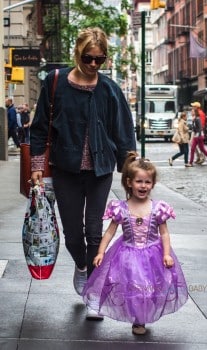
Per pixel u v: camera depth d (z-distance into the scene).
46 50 58.12
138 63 53.19
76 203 5.80
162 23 114.06
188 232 9.93
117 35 49.09
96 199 5.75
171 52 101.00
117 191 15.02
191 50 64.56
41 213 5.57
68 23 53.19
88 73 5.58
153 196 14.82
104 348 4.99
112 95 5.71
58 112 5.68
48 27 56.28
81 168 5.65
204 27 75.19
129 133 5.84
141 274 5.18
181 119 24.98
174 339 5.21
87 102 5.64
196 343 5.13
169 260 5.18
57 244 5.68
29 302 6.10
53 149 5.74
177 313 5.84
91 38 5.48
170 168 24.39
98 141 5.65
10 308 5.91
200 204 13.82
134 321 5.18
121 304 5.19
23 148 5.98
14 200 13.27
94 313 5.58
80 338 5.19
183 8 89.38
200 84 78.38
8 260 7.70
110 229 5.39
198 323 5.59
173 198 14.56
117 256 5.31
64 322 5.55
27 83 44.44
